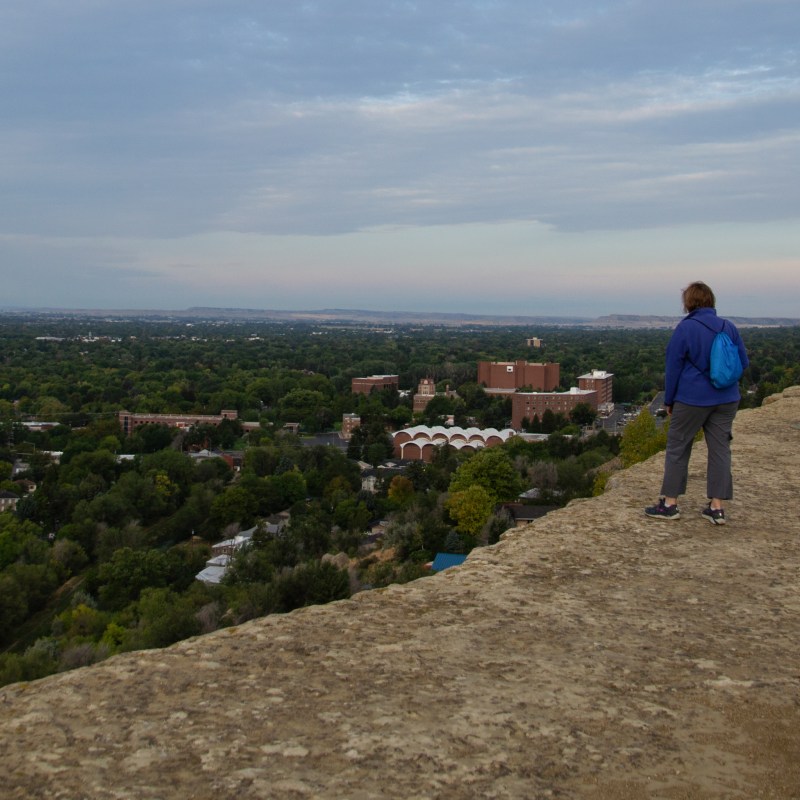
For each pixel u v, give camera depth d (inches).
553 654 220.2
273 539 2258.9
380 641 226.1
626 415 5300.2
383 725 176.1
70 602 1932.8
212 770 156.2
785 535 345.4
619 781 159.3
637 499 406.0
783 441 562.9
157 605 1658.5
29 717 175.0
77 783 150.6
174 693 189.2
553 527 355.9
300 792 150.0
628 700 193.3
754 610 258.2
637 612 255.6
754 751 172.7
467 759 163.8
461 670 207.6
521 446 3523.6
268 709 182.1
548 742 171.9
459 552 1850.4
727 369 345.7
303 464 3435.0
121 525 2596.0
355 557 2106.3
